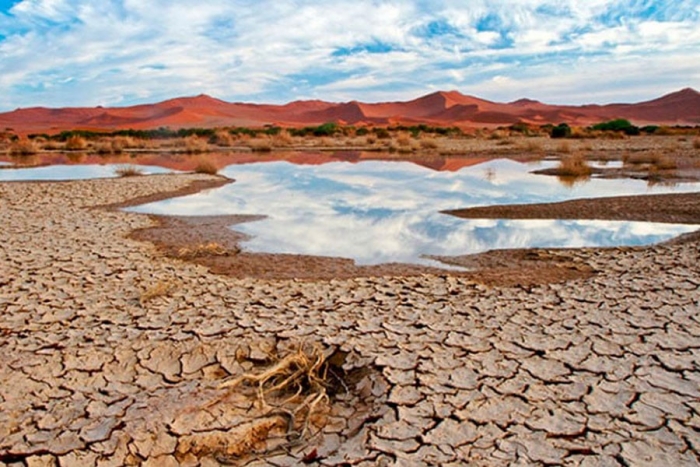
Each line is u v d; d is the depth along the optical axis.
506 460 3.09
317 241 8.71
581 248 8.00
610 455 3.11
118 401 3.74
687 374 4.00
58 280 6.34
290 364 4.27
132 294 5.87
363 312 5.30
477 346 4.51
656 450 3.15
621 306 5.36
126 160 26.16
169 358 4.39
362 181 17.12
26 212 11.03
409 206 12.19
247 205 12.41
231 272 6.80
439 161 24.84
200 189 15.13
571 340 4.59
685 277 6.25
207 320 5.11
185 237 8.93
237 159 26.66
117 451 3.20
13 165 23.11
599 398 3.70
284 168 21.83
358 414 3.67
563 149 27.95
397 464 3.09
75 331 4.87
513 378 3.98
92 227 9.60
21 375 4.08
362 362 4.30
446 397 3.75
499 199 13.06
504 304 5.48
